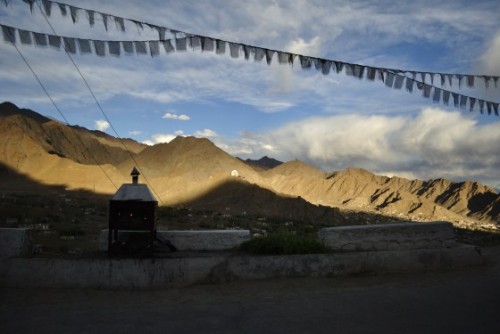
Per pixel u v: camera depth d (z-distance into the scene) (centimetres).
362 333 634
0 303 802
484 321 674
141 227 942
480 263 1033
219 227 4775
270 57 976
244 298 822
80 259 912
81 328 673
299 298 814
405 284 891
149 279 903
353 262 976
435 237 1070
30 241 977
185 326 679
